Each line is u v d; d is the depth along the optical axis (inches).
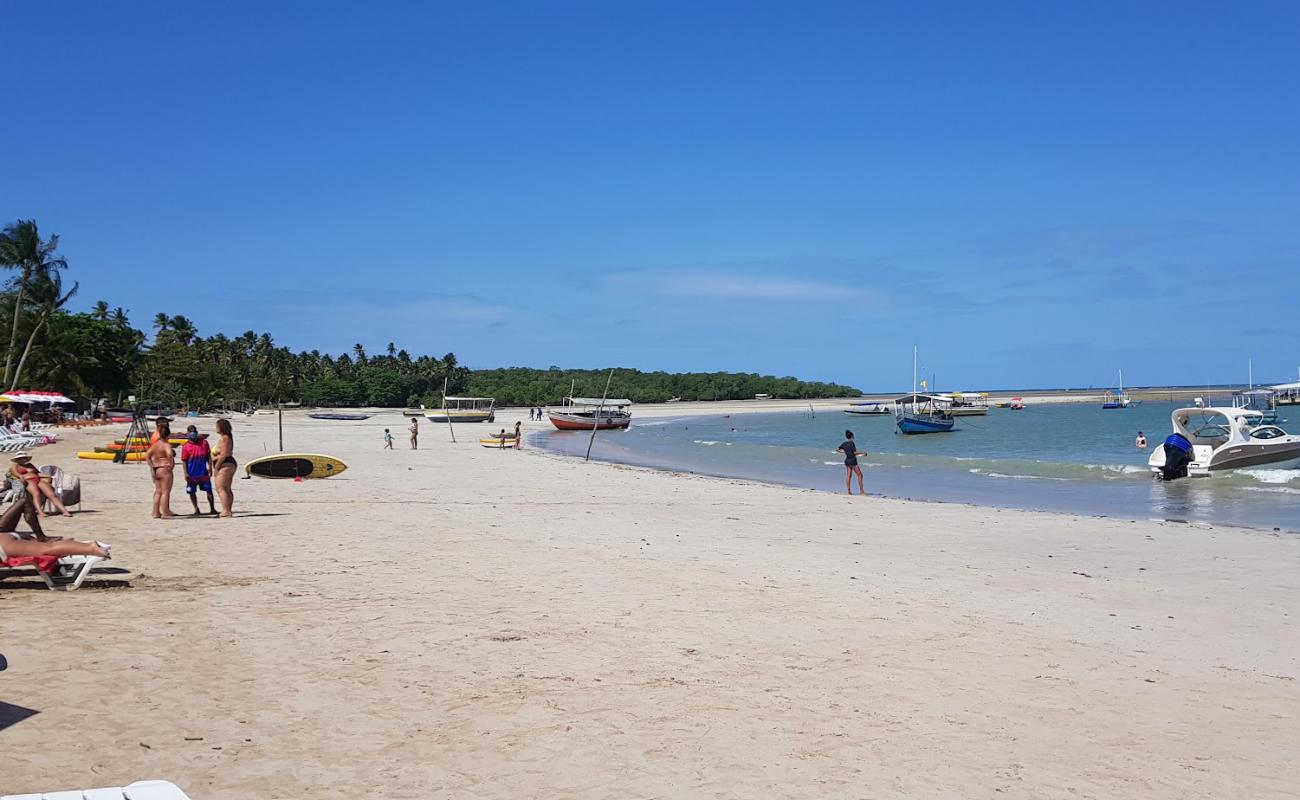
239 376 5772.6
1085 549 610.5
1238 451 1290.6
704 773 202.1
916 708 253.0
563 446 2415.1
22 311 3068.4
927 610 388.2
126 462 1270.9
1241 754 226.1
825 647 317.7
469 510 772.0
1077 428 3459.6
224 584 398.3
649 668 283.7
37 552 374.0
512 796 186.7
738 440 2874.0
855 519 772.0
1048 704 260.8
